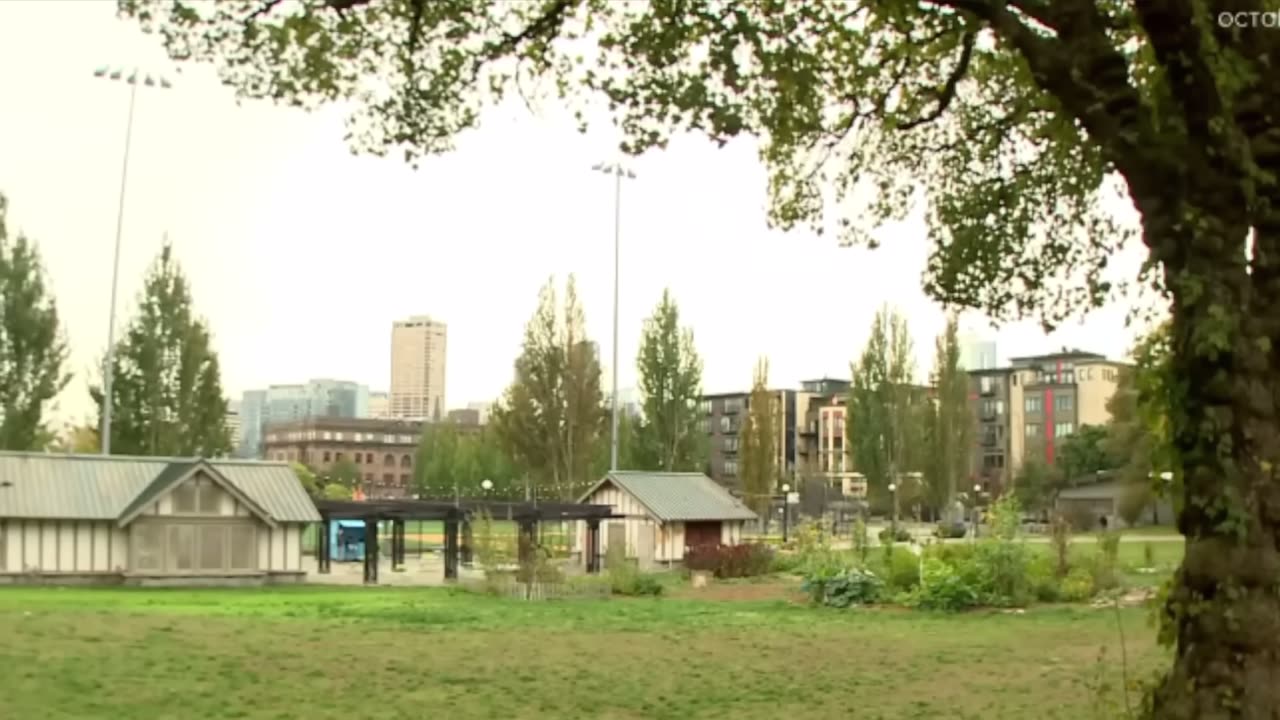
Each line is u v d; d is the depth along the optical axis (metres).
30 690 13.36
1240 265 7.95
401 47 12.02
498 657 18.22
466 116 12.48
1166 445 8.27
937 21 12.05
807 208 14.83
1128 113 8.30
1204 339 7.77
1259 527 7.75
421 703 13.41
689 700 14.03
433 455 103.50
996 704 13.70
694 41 11.02
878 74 12.94
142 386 59.47
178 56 11.55
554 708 13.27
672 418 71.19
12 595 33.19
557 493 66.25
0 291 54.00
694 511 53.59
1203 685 7.75
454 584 41.44
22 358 54.34
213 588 39.28
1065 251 14.01
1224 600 7.73
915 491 86.81
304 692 14.03
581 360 68.75
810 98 11.84
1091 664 17.61
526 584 36.00
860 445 87.38
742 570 46.53
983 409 138.12
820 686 15.35
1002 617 27.80
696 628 24.52
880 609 30.36
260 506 41.28
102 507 39.72
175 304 60.44
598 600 34.78
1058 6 8.70
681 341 71.88
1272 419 7.85
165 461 43.06
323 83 11.96
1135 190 8.33
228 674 15.36
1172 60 8.16
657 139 11.44
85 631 20.19
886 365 87.25
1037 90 11.80
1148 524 92.69
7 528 38.38
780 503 91.44
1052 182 13.67
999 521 33.25
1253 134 8.17
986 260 14.17
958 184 14.27
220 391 61.69
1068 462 104.38
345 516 43.94
